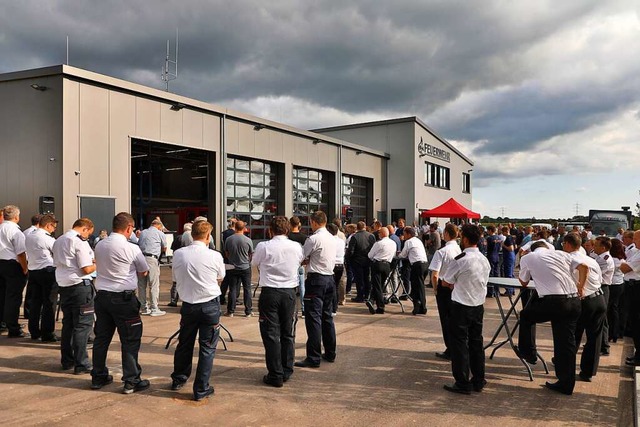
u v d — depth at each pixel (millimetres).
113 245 4352
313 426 3799
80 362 4938
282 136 18125
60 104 10766
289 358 4898
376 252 8531
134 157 20281
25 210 11117
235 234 8180
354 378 5012
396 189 25594
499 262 12531
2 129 11375
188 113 14109
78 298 4922
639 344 5547
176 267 4352
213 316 4332
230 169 16109
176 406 4152
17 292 6305
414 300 8586
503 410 4207
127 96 12250
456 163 31703
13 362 5305
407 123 25359
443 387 4773
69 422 3771
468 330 4727
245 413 4031
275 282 4719
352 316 8383
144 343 6172
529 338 5262
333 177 21500
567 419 4023
